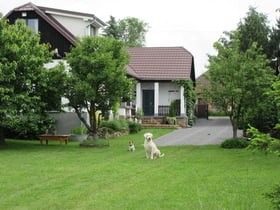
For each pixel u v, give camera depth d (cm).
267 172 1338
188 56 4116
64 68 2141
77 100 2148
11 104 2011
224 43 2423
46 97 2198
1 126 2180
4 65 1973
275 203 678
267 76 1994
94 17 3116
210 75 2089
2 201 988
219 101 2102
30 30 2275
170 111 3722
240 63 2031
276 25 4275
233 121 2133
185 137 2698
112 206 937
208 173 1328
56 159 1669
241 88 2006
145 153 1870
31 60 2059
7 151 1947
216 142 2392
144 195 1034
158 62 4038
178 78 3775
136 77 3581
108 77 2075
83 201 982
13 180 1227
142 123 3697
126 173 1336
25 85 2075
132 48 4309
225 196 1009
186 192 1059
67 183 1183
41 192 1073
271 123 2131
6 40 2042
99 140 2178
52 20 3077
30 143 2356
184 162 1577
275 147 694
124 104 3388
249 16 4334
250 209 827
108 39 2188
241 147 2048
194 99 3959
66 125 2702
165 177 1263
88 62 2070
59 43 2922
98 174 1317
